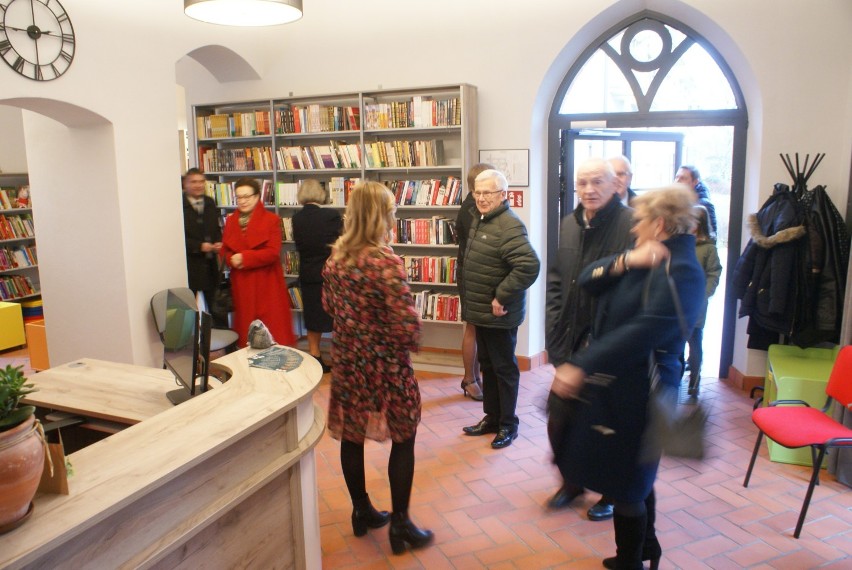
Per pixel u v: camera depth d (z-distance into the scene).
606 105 5.27
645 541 2.43
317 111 5.63
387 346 2.49
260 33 5.98
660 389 2.04
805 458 3.55
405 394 2.53
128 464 1.69
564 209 5.43
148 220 4.65
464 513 3.08
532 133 5.19
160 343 4.79
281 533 2.32
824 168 4.40
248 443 2.05
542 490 3.29
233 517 2.04
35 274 7.79
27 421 1.39
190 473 1.81
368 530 2.92
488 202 3.53
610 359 1.98
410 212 5.81
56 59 3.94
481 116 5.32
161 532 1.72
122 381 2.72
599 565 2.65
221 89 6.30
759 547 2.77
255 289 4.71
